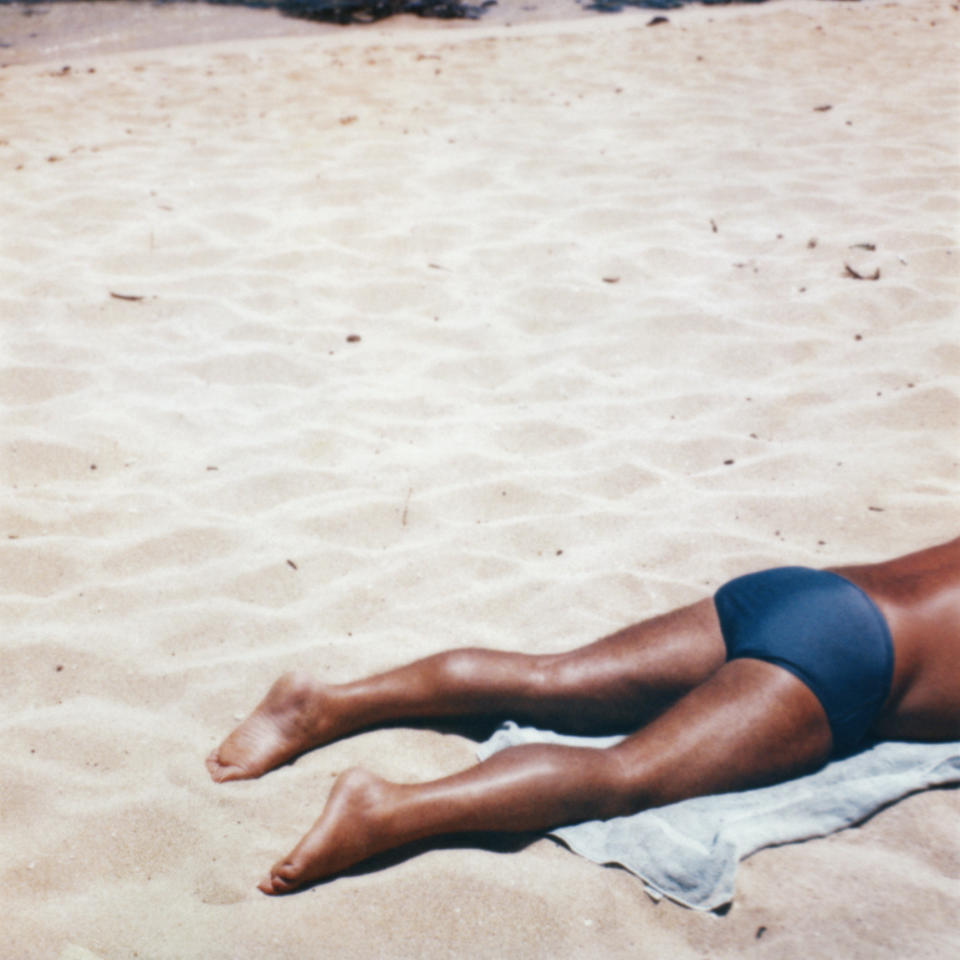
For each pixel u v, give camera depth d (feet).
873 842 7.13
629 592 10.02
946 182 20.08
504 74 28.50
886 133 22.98
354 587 10.12
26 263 16.84
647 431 12.87
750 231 18.31
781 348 14.64
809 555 10.51
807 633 7.43
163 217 18.66
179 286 16.26
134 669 8.97
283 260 17.17
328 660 9.13
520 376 14.14
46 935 6.47
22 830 7.32
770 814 7.20
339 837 6.85
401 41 32.60
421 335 15.12
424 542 10.81
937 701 7.66
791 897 6.68
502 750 7.37
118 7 36.70
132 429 12.73
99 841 7.25
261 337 14.97
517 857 7.11
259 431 12.80
